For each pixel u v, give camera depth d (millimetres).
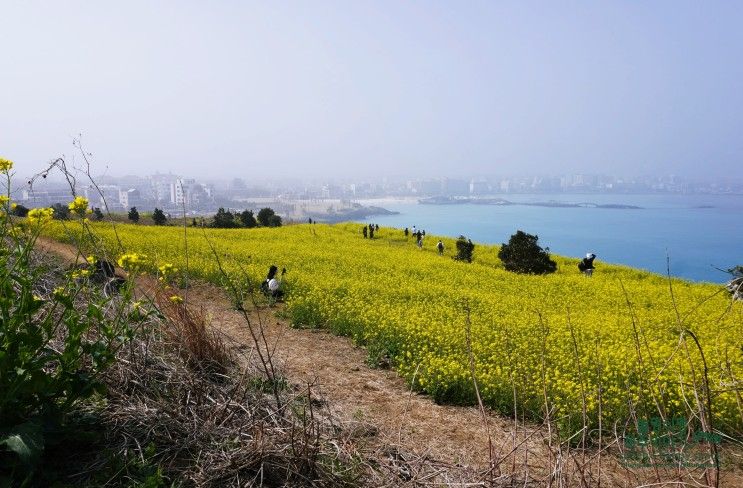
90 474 3660
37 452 3248
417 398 7832
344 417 6074
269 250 25156
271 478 4086
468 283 20906
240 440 4324
